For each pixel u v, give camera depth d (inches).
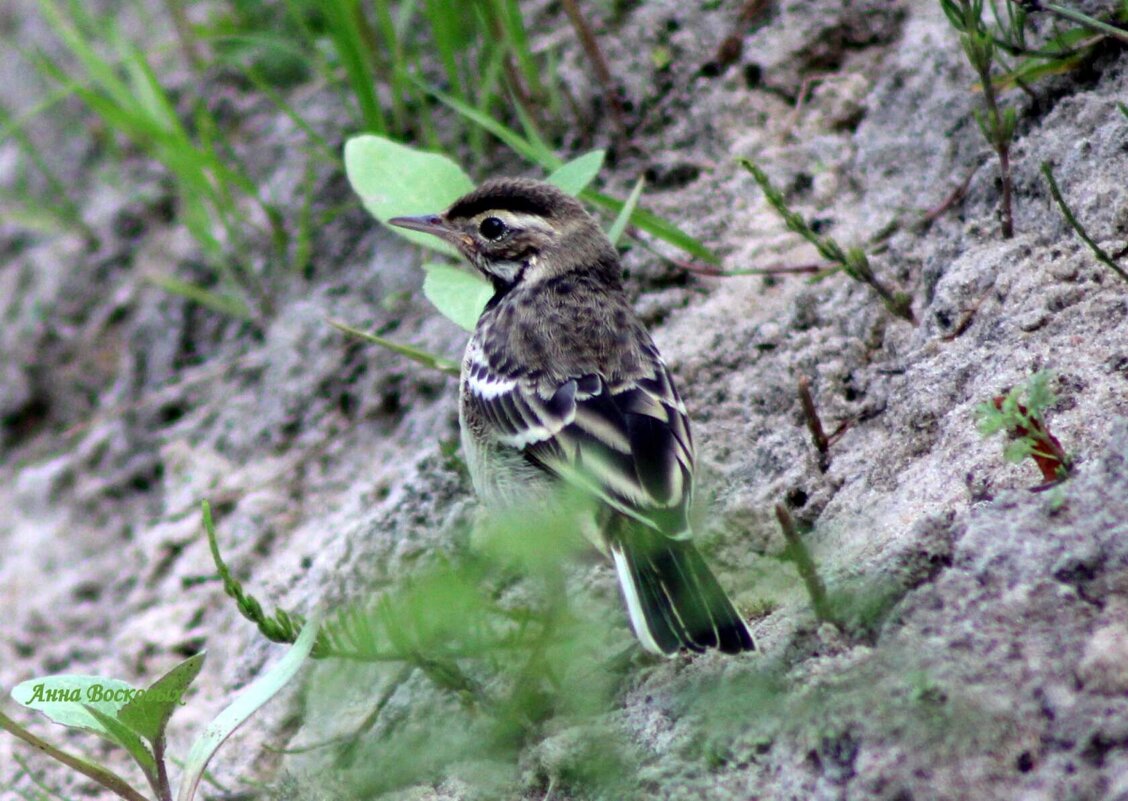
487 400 376.2
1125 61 414.6
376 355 527.5
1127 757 237.5
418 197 445.7
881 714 264.1
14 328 654.5
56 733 477.1
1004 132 391.2
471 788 335.0
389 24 530.3
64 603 548.7
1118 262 362.3
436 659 360.8
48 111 727.1
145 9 724.0
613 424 350.0
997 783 246.5
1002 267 382.3
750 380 431.8
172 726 451.5
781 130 507.5
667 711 320.2
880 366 402.0
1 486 616.7
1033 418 298.8
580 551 354.6
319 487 518.0
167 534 531.2
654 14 549.3
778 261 466.6
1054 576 271.4
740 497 394.3
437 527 444.1
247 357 569.9
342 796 361.7
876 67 507.5
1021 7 411.5
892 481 361.7
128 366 617.0
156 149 603.2
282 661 336.5
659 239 485.1
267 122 623.8
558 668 362.3
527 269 405.4
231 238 579.5
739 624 305.0
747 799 277.9
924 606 283.1
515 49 533.0
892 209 457.7
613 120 531.5
